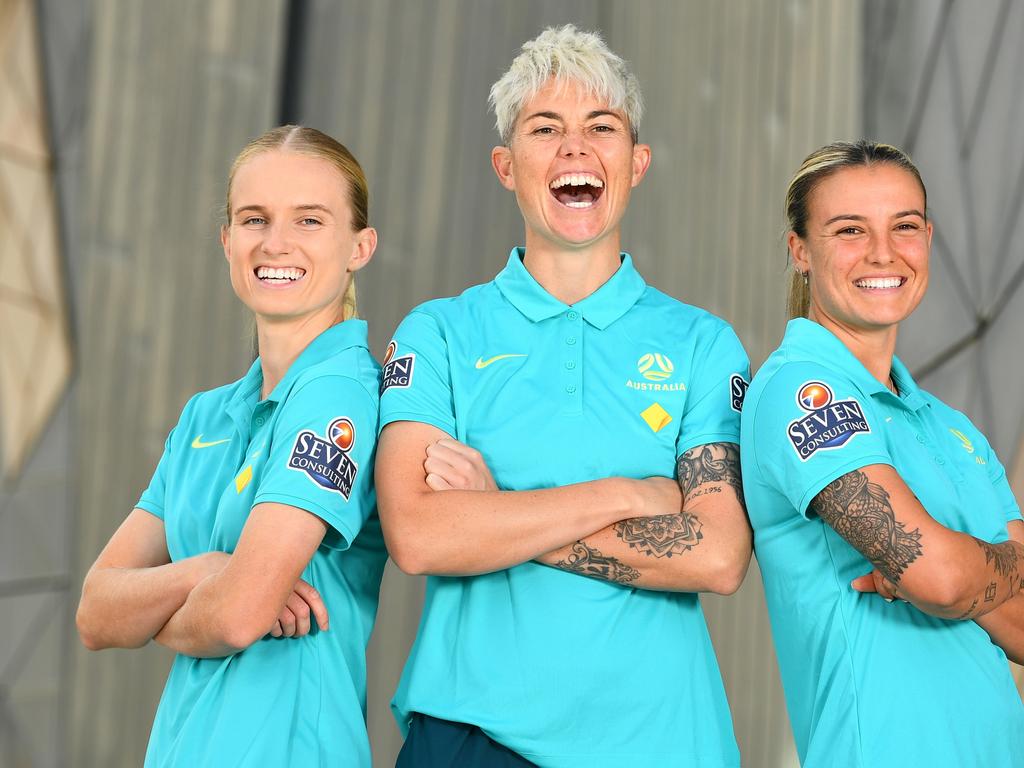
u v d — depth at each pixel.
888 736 3.72
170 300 11.20
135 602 3.93
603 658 3.91
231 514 4.01
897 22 8.92
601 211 4.28
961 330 8.31
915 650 3.81
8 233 11.87
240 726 3.78
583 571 3.96
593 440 4.12
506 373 4.22
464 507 3.91
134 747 10.75
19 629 11.33
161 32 11.47
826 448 3.81
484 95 10.59
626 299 4.35
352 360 4.17
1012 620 3.93
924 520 3.69
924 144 8.66
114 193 11.45
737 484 4.11
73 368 11.62
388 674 10.16
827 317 4.20
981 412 8.11
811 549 3.94
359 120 10.87
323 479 3.87
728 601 9.12
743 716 8.98
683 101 9.79
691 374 4.25
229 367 11.02
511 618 3.99
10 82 12.00
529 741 3.89
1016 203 8.06
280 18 11.12
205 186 11.21
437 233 10.58
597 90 4.28
